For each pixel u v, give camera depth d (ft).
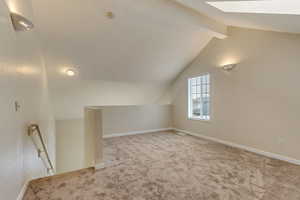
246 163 8.80
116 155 10.44
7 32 4.88
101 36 10.69
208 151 10.93
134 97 18.58
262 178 7.20
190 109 16.60
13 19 5.30
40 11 8.44
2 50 4.47
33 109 7.78
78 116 17.83
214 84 13.26
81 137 18.30
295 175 7.39
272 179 7.09
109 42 11.29
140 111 17.34
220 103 12.75
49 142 12.13
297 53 8.25
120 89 16.67
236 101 11.46
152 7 8.39
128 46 12.05
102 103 17.69
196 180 7.13
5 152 4.46
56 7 8.49
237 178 7.23
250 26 9.63
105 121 15.62
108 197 5.96
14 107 5.25
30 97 7.30
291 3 5.18
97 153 8.42
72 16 9.11
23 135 6.12
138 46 12.28
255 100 10.23
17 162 5.39
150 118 17.94
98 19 9.58
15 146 5.24
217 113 13.05
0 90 4.26
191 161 9.25
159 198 5.90
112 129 15.94
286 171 7.78
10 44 5.11
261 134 9.96
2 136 4.30
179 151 11.08
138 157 10.04
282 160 8.96
